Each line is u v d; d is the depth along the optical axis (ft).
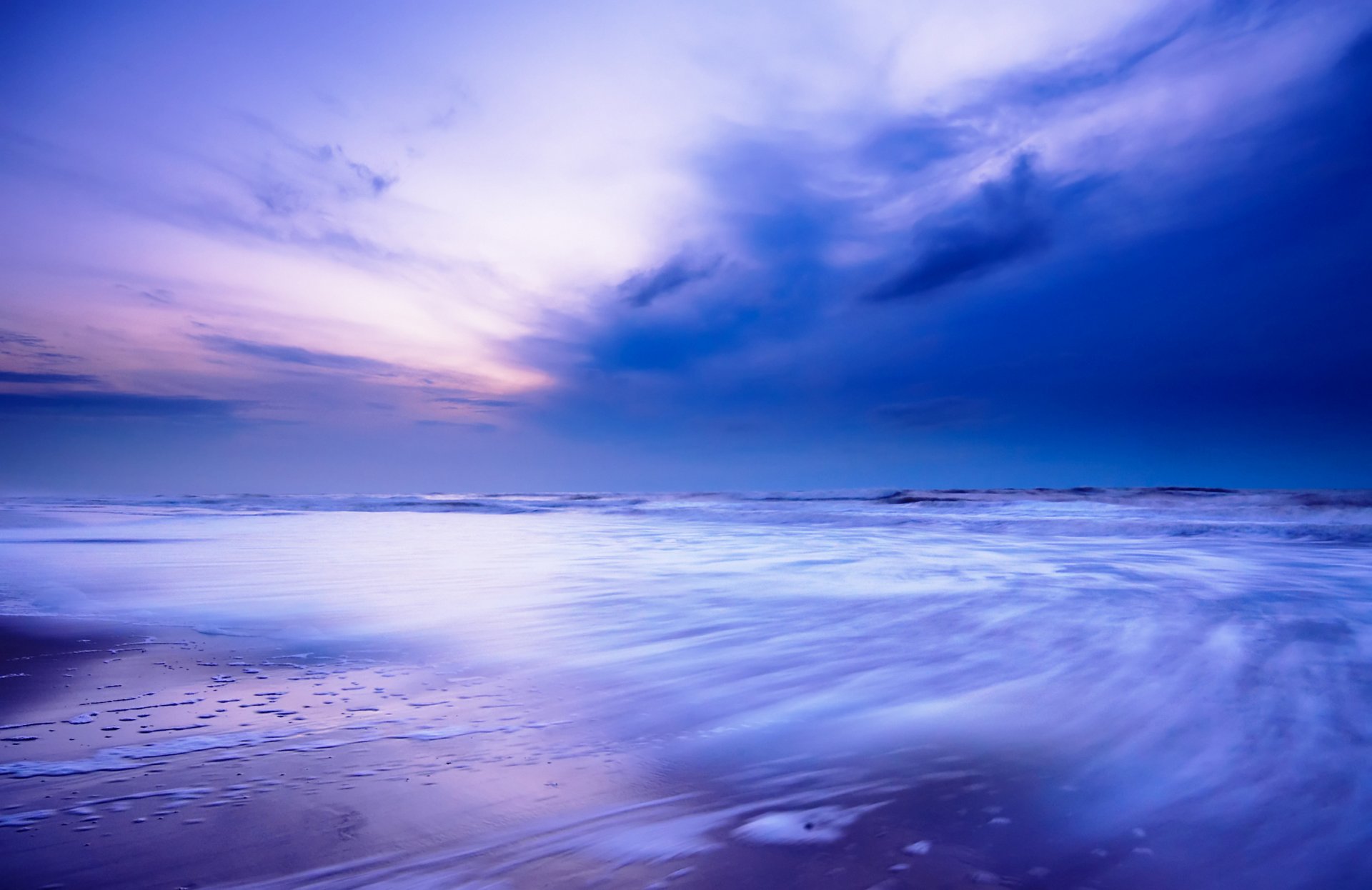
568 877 5.00
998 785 6.74
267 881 4.95
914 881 4.92
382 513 74.79
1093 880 4.97
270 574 23.50
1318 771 6.93
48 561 26.63
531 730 8.54
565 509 79.87
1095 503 59.47
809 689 10.24
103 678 10.85
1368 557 26.48
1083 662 11.43
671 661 12.00
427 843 5.58
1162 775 6.95
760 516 59.77
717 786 6.82
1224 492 66.80
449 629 14.67
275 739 8.14
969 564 25.61
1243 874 5.04
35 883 4.90
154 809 6.20
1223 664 11.11
